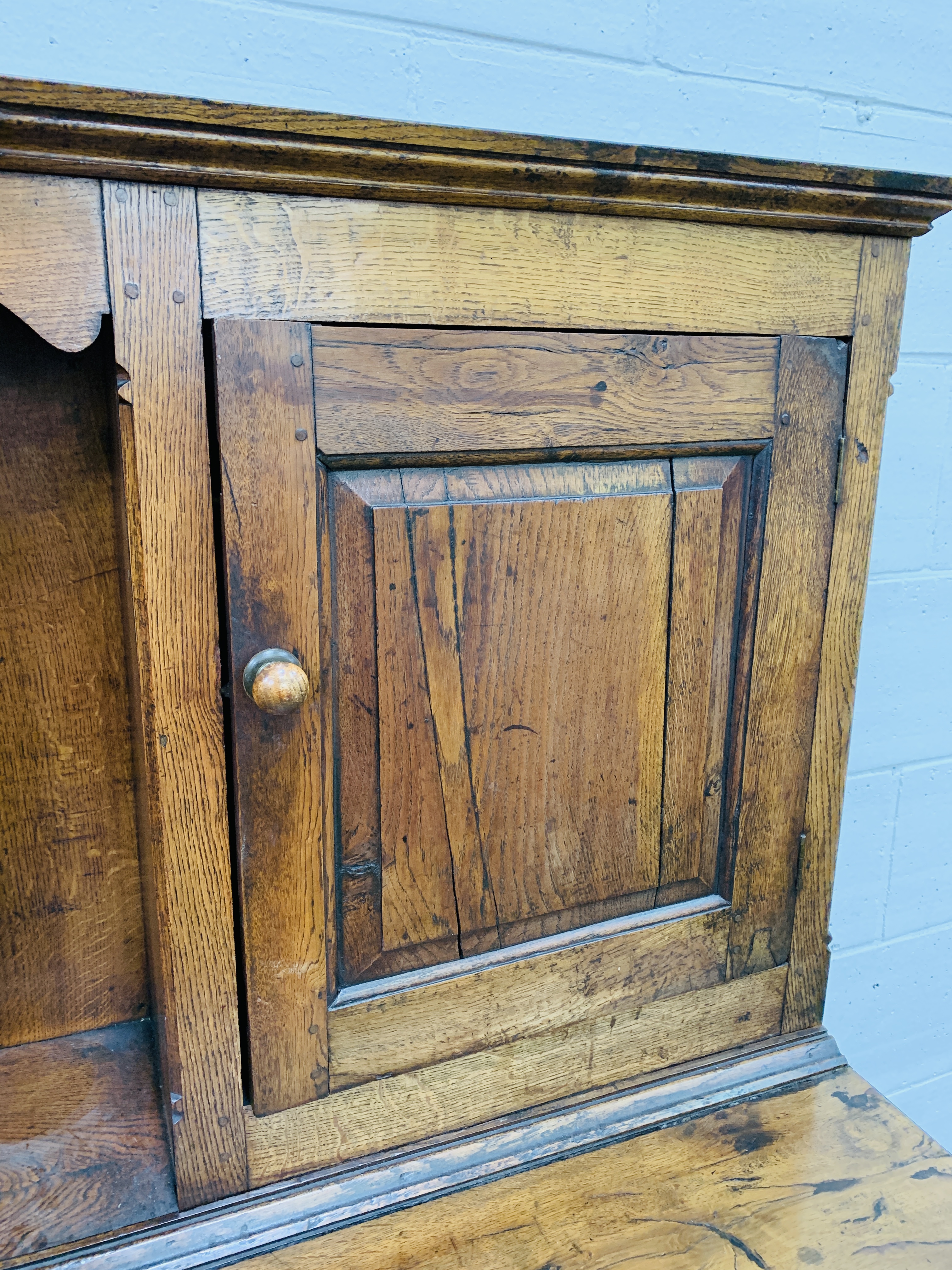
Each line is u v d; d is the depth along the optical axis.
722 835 0.70
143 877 0.72
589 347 0.56
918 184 0.60
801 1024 0.77
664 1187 0.61
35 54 0.73
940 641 1.18
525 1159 0.63
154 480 0.48
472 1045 0.63
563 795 0.63
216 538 0.51
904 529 1.12
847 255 0.62
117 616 0.69
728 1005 0.73
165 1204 0.57
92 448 0.66
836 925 1.22
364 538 0.53
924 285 1.05
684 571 0.63
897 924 1.27
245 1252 0.55
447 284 0.52
